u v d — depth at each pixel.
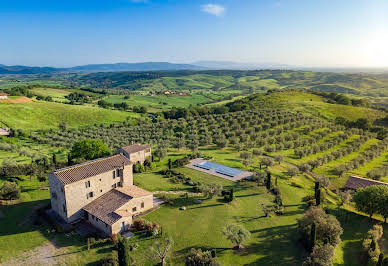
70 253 46.75
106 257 43.91
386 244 55.81
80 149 84.81
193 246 50.03
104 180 61.62
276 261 46.75
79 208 57.28
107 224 51.62
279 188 78.50
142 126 183.75
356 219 66.50
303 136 150.12
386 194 62.44
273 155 118.81
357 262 49.72
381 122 194.25
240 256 47.81
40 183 76.38
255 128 159.25
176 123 190.12
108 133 159.62
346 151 124.69
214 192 69.69
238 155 117.06
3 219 56.81
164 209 63.81
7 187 64.19
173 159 105.62
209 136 140.75
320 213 55.41
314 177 95.69
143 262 45.06
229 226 51.38
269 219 61.47
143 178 83.25
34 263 44.00
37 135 151.75
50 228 53.91
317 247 46.25
